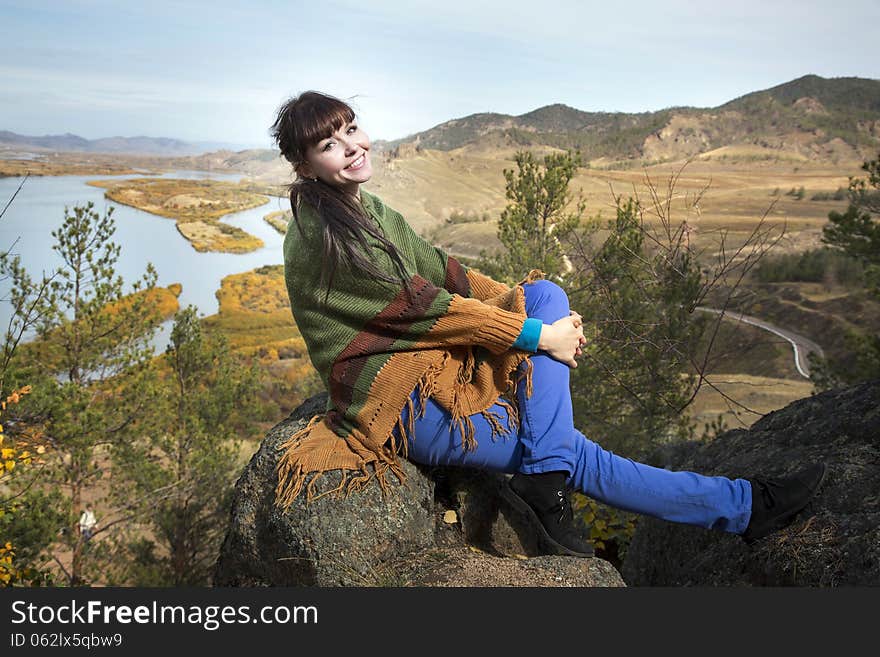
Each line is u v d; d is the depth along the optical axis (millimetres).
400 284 2262
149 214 180250
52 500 7457
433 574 2287
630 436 6449
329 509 2324
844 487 2414
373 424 2357
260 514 2535
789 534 2387
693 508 2324
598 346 5613
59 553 10586
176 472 11367
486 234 71375
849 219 8883
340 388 2381
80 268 9273
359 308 2285
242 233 153250
